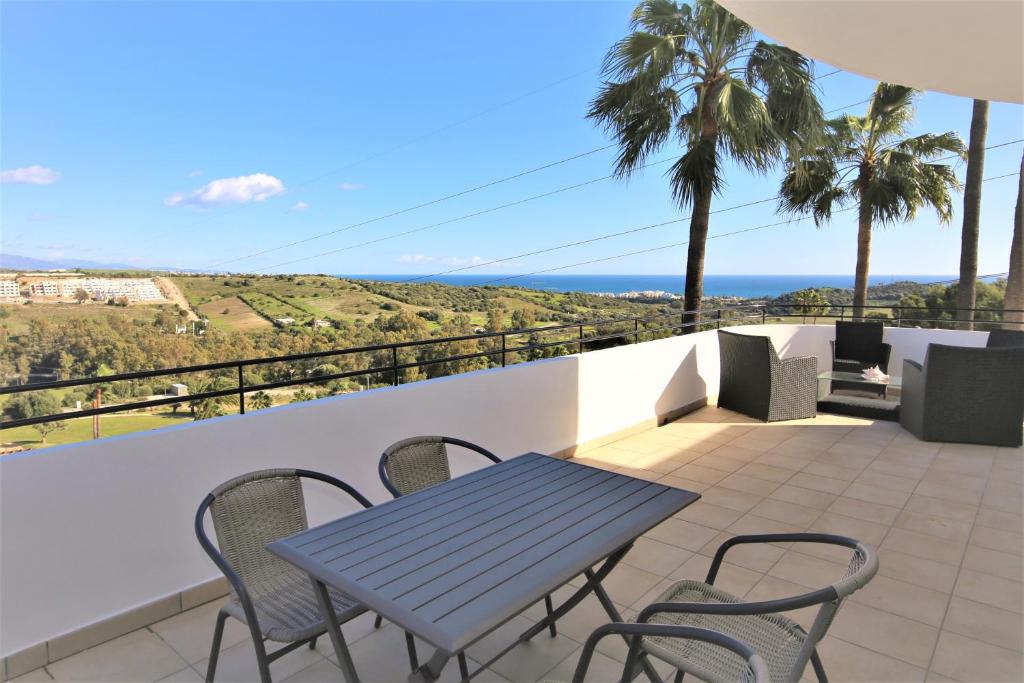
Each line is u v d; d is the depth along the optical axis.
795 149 6.51
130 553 2.13
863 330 6.27
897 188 8.94
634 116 6.78
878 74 3.09
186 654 2.02
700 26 6.68
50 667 1.94
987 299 10.81
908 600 2.36
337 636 1.48
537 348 4.01
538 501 1.81
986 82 3.04
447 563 1.42
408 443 2.33
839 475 3.82
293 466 2.58
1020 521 3.10
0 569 1.87
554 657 2.01
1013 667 1.95
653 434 4.80
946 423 4.48
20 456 1.89
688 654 1.52
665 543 2.85
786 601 1.26
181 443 2.24
